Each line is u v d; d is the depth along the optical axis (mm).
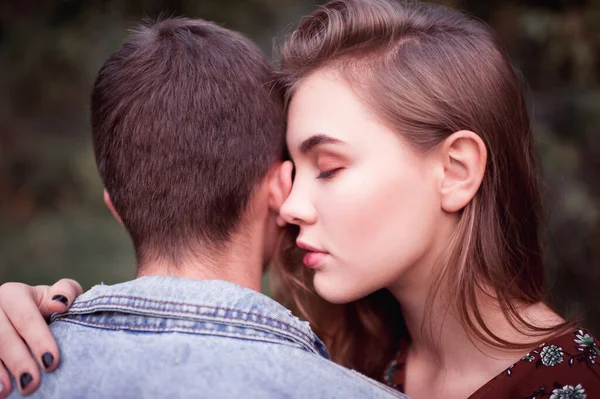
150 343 1049
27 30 3771
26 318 1107
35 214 4160
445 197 1304
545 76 2900
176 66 1192
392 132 1257
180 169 1164
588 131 2830
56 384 1051
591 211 2686
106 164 1216
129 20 3561
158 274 1173
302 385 1031
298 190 1295
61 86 3865
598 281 2676
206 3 3375
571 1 2785
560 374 1285
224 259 1189
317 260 1300
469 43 1374
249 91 1229
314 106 1274
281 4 3529
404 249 1278
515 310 1356
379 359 1659
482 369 1380
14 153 4180
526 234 1461
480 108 1332
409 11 1392
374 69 1277
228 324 1063
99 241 3992
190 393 1006
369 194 1242
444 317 1392
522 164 1438
